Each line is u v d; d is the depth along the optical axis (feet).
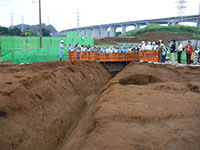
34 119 30.83
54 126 33.60
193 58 73.46
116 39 200.54
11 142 25.07
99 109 24.35
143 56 73.51
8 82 34.40
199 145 16.08
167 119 21.11
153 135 17.65
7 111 27.78
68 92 46.39
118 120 20.83
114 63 84.17
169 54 85.92
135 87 34.88
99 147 15.93
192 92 32.42
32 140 27.81
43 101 35.76
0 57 52.06
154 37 201.77
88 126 22.40
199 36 203.00
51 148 30.30
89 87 61.21
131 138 17.11
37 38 77.05
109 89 36.88
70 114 40.40
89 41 115.75
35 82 38.99
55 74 47.65
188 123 20.30
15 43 66.69
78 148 17.06
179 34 208.74
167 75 47.32
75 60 75.82
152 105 24.93
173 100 27.20
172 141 16.67
